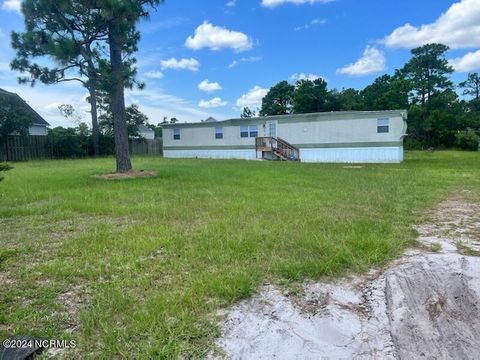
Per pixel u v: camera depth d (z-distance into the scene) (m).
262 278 3.06
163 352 2.05
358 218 5.07
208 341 2.20
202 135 22.62
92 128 25.25
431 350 2.71
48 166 15.43
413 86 38.66
